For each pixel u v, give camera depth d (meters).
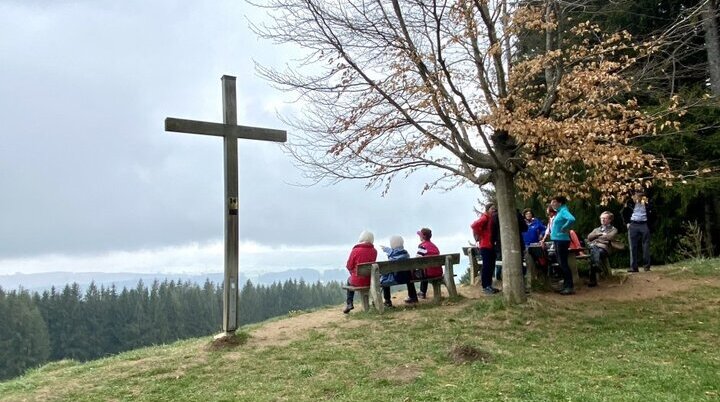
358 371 6.58
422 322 8.67
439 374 6.31
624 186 8.64
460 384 5.88
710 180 13.30
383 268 9.62
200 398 5.91
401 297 11.66
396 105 8.48
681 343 7.21
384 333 8.18
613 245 10.91
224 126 8.27
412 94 8.61
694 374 5.86
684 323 8.17
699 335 7.55
